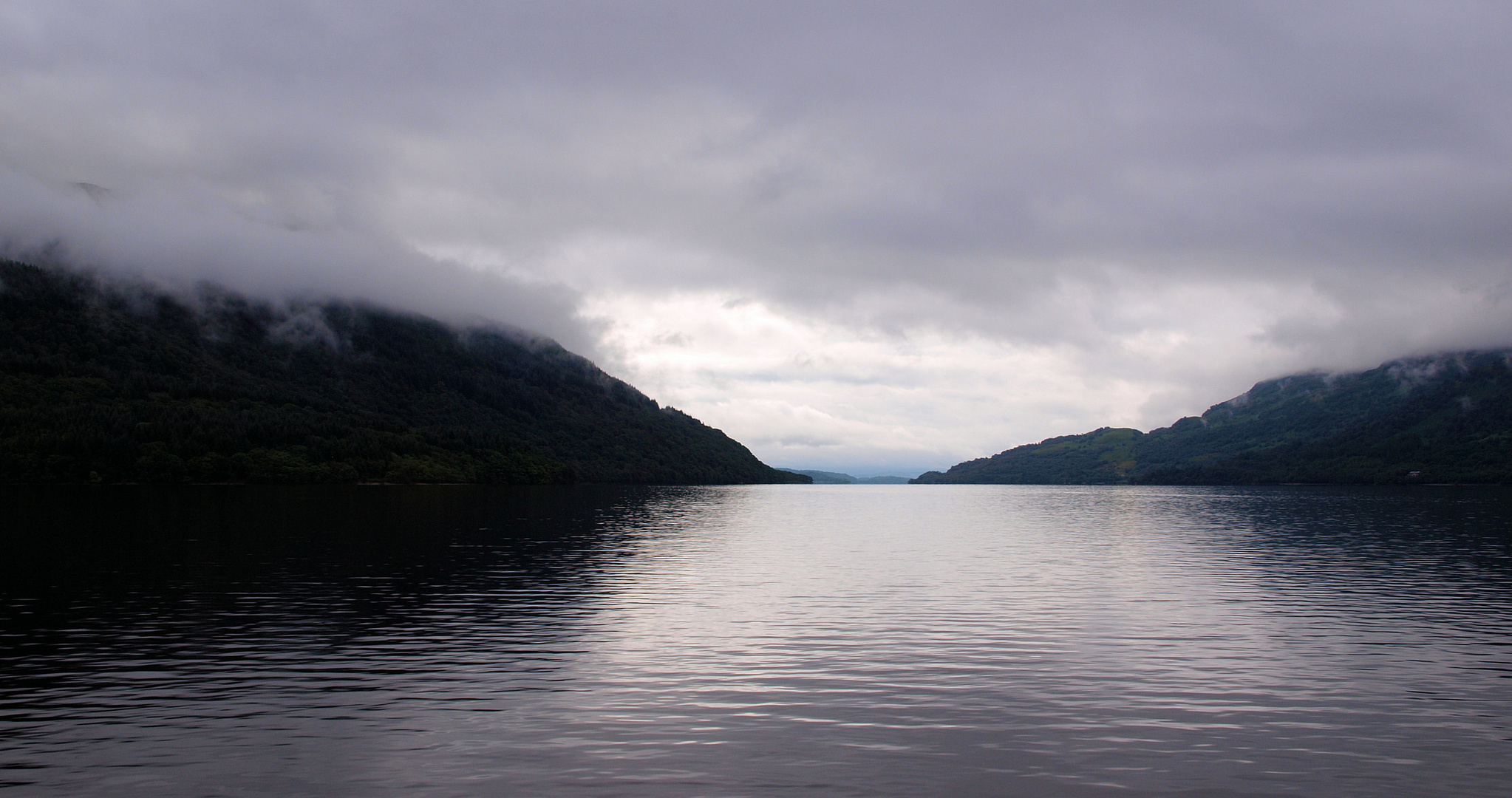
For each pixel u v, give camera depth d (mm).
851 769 22688
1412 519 129500
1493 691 30359
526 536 86312
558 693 29219
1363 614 44812
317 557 64938
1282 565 66875
